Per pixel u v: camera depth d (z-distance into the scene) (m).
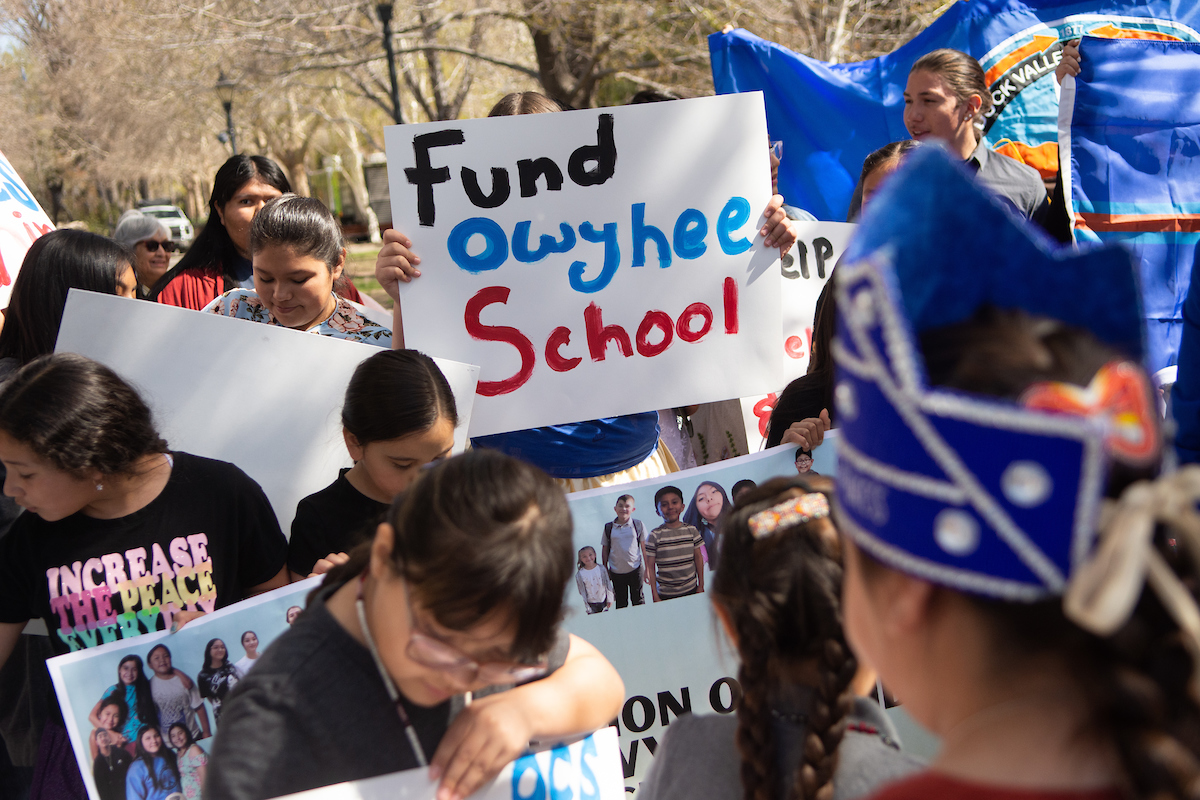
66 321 2.15
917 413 0.67
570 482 2.57
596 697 1.47
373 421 1.95
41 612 1.85
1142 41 3.13
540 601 1.17
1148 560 0.68
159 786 1.66
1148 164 3.12
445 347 2.36
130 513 1.87
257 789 1.24
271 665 1.31
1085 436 0.62
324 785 1.28
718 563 1.34
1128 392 0.70
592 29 12.03
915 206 0.74
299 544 2.11
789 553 1.23
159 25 14.35
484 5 14.16
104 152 22.83
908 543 0.71
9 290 3.21
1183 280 3.14
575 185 2.38
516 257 2.37
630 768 2.00
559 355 2.41
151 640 1.68
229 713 1.29
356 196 32.91
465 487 1.19
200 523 1.94
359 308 2.86
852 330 0.71
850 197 4.32
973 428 0.65
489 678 1.22
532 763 1.42
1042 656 0.73
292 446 2.20
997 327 0.74
